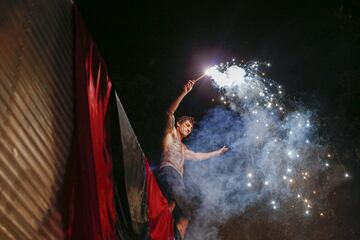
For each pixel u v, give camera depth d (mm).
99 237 2652
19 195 2057
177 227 4824
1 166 1932
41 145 2299
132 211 3676
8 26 2082
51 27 2566
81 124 2732
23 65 2189
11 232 1974
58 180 2451
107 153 3291
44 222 2266
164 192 4871
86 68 3025
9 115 2023
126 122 3615
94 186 2682
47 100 2408
